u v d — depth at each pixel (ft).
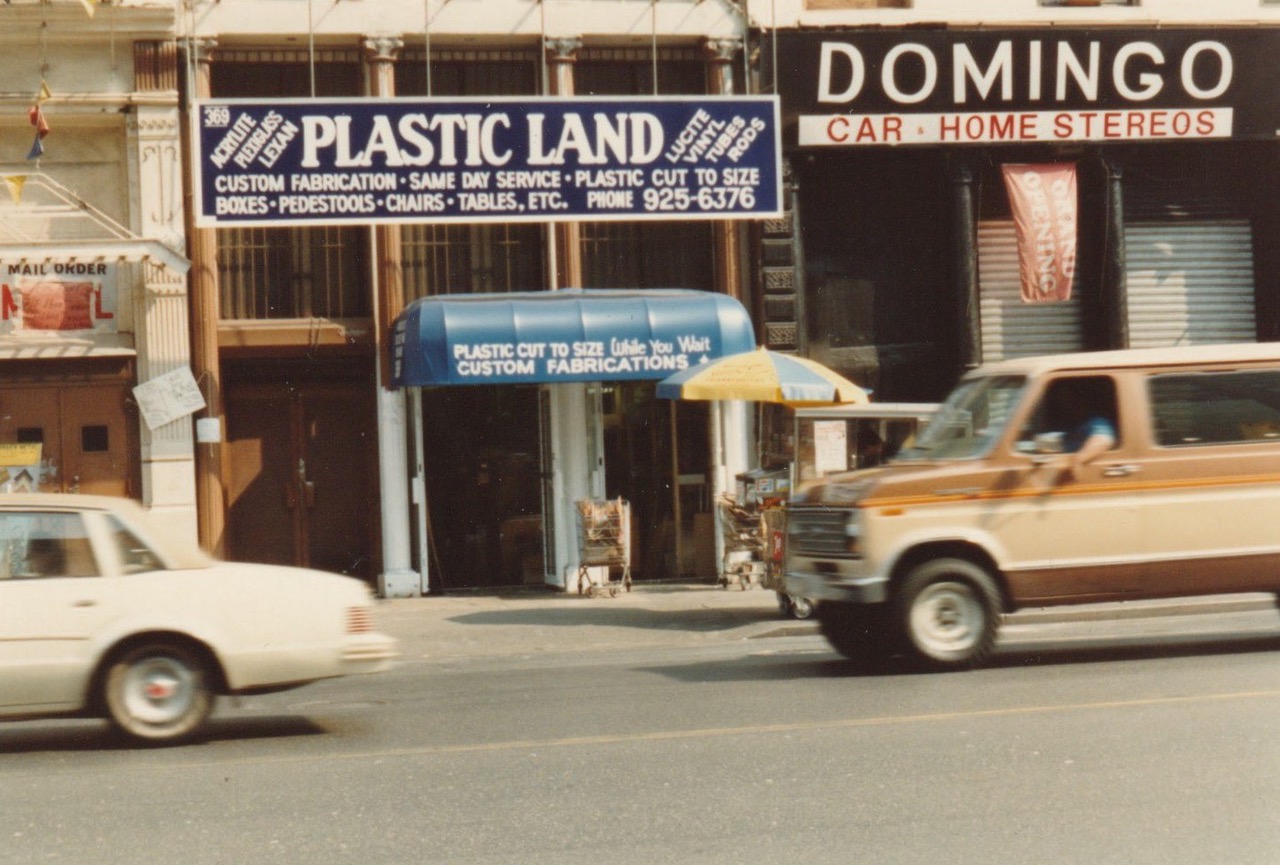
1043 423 44.88
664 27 78.13
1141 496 44.65
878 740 32.86
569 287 77.41
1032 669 43.75
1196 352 45.78
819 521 45.93
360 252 77.10
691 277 80.12
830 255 80.74
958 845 23.93
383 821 26.81
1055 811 25.94
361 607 37.11
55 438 73.61
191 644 35.70
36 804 29.04
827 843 24.27
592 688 44.34
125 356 73.92
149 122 73.61
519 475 78.59
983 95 80.23
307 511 76.79
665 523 78.89
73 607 34.86
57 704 34.81
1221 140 82.84
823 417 60.80
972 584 44.04
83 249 69.10
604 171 75.66
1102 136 81.30
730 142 76.74
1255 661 43.11
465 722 38.29
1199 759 29.66
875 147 79.97
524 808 27.53
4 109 72.33
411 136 73.77
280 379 76.59
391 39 75.61
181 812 28.02
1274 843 23.61
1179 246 84.38
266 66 76.48
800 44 79.05
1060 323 83.61
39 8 71.51
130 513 36.35
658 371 71.00
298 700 44.73
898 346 81.41
